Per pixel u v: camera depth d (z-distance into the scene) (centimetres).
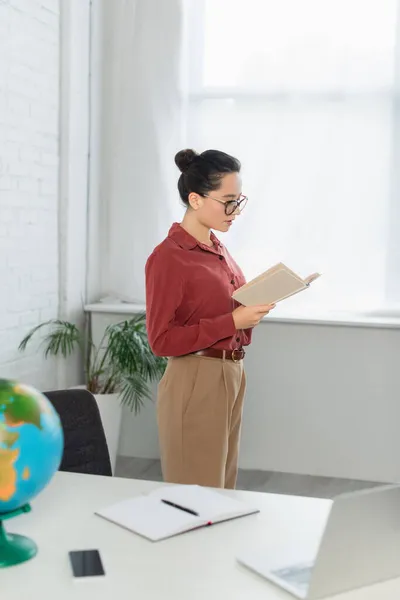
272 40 412
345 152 409
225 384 258
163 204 432
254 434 419
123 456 438
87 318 434
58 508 163
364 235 410
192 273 258
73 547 144
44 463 133
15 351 373
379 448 404
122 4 427
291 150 414
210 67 420
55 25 397
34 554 139
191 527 152
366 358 401
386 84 402
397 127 403
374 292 411
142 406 432
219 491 176
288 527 155
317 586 123
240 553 142
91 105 432
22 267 376
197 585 130
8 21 352
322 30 406
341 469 410
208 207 262
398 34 398
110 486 178
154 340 258
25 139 373
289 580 131
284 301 421
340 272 414
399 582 131
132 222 437
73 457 200
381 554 129
